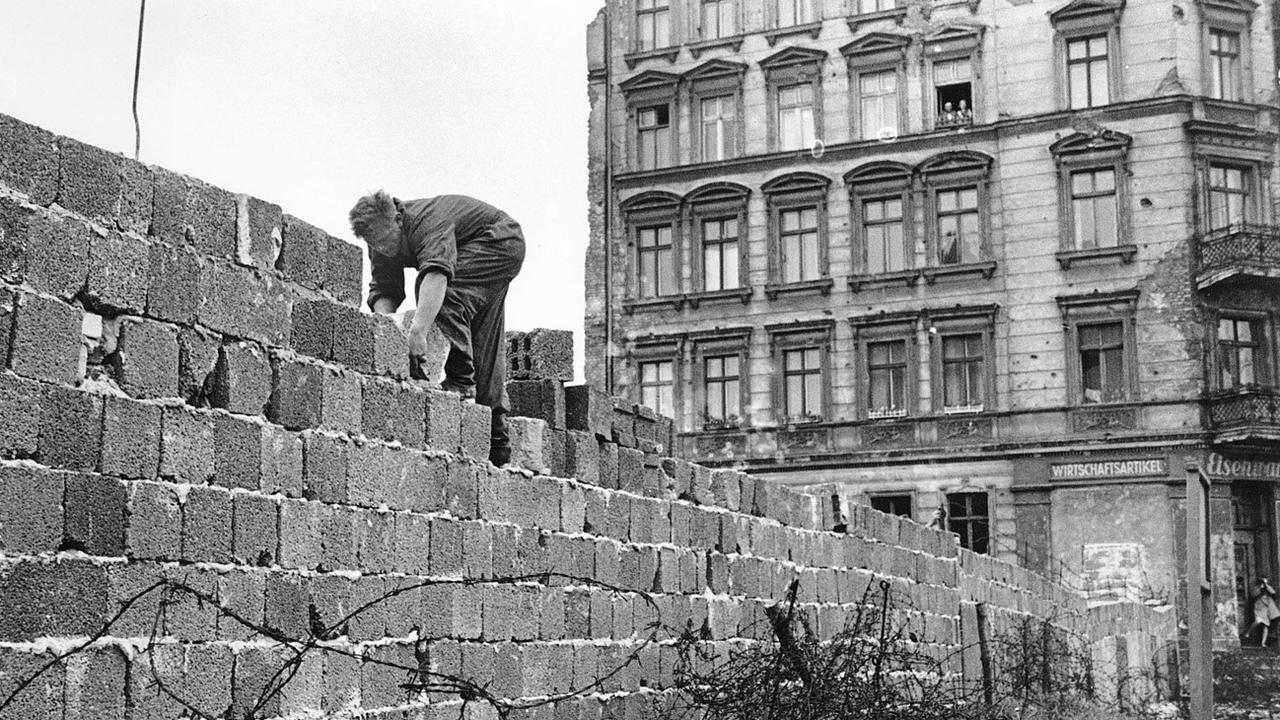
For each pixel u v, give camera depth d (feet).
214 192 26.21
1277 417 130.41
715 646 47.14
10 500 21.53
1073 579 133.49
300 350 28.40
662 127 150.20
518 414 38.75
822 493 59.06
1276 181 136.77
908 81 142.72
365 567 29.86
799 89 146.30
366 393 30.35
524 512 36.52
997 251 139.03
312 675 27.91
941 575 71.61
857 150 143.13
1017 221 138.51
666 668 43.65
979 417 137.90
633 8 152.05
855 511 61.31
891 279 141.28
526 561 36.40
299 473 28.02
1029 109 138.82
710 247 147.95
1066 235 136.98
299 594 27.76
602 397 41.19
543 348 40.27
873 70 143.84
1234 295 134.62
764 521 52.44
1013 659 78.59
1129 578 132.05
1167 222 134.82
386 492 30.76
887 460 139.74
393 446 31.12
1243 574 133.39
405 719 30.73
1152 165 135.64
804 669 46.44
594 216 150.92
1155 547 132.05
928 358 139.95
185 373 25.29
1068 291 136.98
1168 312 134.10
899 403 140.77
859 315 141.90
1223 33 138.10
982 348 138.92
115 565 23.39
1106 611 105.91
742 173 146.61
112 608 23.25
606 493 40.93
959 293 139.74
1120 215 135.95
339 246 29.81
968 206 140.67
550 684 37.04
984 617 76.18
